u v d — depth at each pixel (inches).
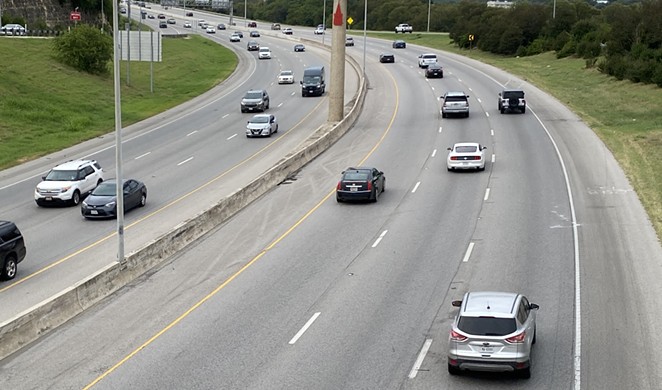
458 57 6003.9
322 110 3786.9
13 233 1489.9
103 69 4571.9
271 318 1202.0
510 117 3331.7
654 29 4461.1
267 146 2930.6
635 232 1640.0
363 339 1104.2
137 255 1460.4
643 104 3457.2
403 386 942.4
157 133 3292.3
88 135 3206.2
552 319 1167.0
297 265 1491.1
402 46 6747.1
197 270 1480.1
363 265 1476.4
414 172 2385.6
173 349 1082.1
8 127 3186.5
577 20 6259.8
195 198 2143.2
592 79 4313.5
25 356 1073.5
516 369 922.1
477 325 935.0
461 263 1466.5
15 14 5890.8
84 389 953.5
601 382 944.3
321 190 2176.4
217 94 4480.8
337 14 3218.5
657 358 1016.2
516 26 6328.7
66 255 1622.8
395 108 3678.6
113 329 1173.1
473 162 2336.4
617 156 2461.9
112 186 2004.2
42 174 2524.6
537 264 1445.6
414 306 1242.0
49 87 3966.5
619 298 1254.3
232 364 1020.5
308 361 1027.3
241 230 1775.3
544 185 2127.2
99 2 6830.7
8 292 1385.3
